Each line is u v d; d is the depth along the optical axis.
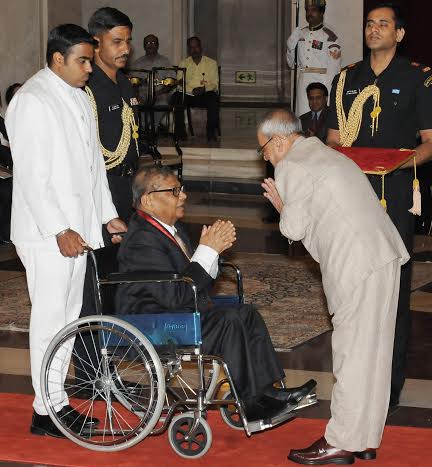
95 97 5.68
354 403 4.39
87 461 4.55
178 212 4.89
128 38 5.68
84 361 5.12
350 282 4.36
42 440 4.82
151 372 4.49
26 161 4.67
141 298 4.72
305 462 4.48
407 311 5.38
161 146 14.28
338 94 5.39
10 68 12.87
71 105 4.87
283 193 4.48
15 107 4.73
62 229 4.65
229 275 8.62
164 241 4.81
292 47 13.02
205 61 15.41
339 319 4.41
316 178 4.41
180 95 14.94
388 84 5.24
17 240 4.83
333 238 4.38
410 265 5.34
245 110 18.84
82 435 4.78
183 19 17.61
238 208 12.33
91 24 5.65
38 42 13.40
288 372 6.08
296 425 5.06
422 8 13.99
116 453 4.65
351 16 13.41
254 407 4.73
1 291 8.08
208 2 18.88
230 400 4.60
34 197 4.66
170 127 15.20
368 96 5.27
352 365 4.38
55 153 4.77
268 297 7.89
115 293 4.82
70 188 4.81
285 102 19.45
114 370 4.97
